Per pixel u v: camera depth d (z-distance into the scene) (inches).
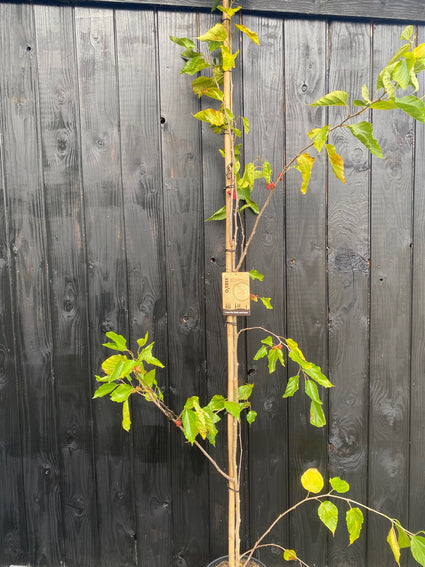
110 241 47.2
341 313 48.9
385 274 49.0
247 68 46.5
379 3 46.1
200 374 48.1
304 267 48.2
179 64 46.1
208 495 49.2
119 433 48.4
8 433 48.3
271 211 47.6
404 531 36.3
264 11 45.8
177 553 49.4
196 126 46.8
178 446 48.7
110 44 45.8
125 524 49.2
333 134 47.7
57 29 45.5
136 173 46.8
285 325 48.4
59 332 47.7
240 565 44.1
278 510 49.5
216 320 47.9
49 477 48.7
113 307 47.5
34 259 47.2
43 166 46.5
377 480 50.2
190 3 45.2
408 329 49.6
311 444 49.4
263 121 46.9
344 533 50.0
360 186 48.2
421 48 31.9
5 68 45.6
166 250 47.4
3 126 46.1
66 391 48.1
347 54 47.1
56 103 46.0
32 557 49.2
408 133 48.2
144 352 33.4
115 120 46.3
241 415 48.8
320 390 49.2
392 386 49.8
